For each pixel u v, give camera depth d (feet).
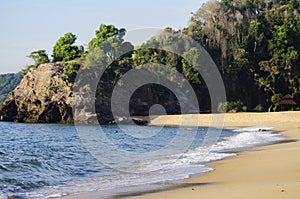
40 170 58.85
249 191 38.37
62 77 223.92
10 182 49.52
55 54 273.54
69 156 75.10
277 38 260.21
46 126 193.06
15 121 231.50
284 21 273.13
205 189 41.63
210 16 269.03
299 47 265.34
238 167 57.11
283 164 56.85
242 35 264.11
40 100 224.53
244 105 242.37
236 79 251.19
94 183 49.62
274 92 248.11
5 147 94.12
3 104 238.48
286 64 249.96
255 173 50.96
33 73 237.04
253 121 188.44
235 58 256.11
